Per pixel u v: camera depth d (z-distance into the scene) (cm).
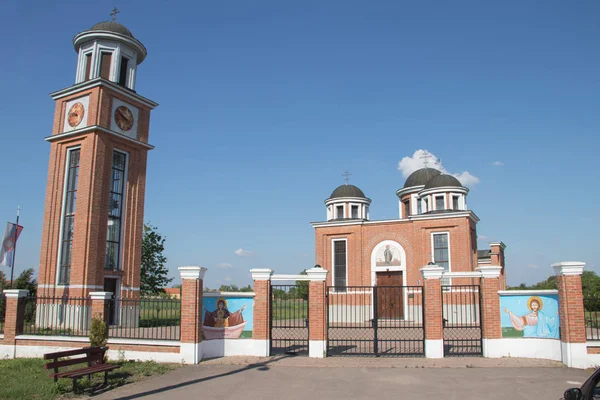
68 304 2267
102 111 2450
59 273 2417
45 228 2480
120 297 2447
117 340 1641
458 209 3519
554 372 1389
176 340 1577
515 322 1625
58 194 2486
